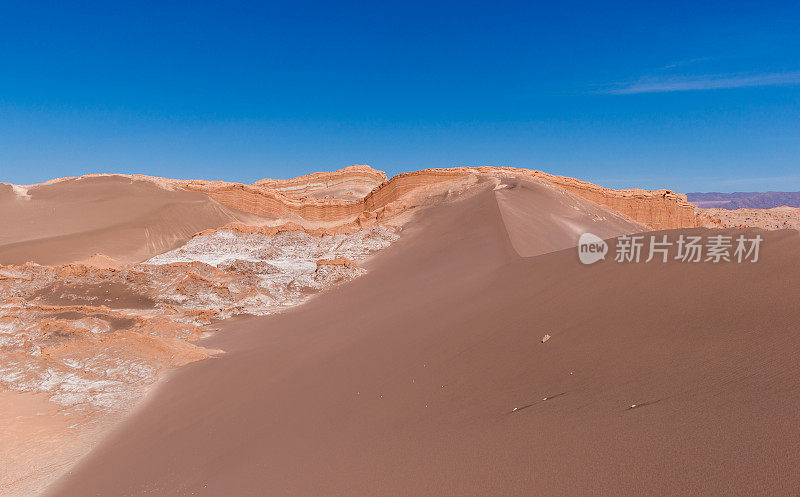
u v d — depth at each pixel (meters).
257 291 33.38
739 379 6.11
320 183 156.00
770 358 6.31
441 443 7.13
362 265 43.34
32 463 12.41
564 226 59.31
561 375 8.38
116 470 11.12
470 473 5.97
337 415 10.35
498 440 6.60
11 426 14.61
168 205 86.50
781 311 7.57
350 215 102.12
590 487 4.92
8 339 22.44
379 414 9.59
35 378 18.27
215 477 8.95
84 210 84.69
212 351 21.03
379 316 21.67
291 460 8.47
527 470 5.60
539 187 75.62
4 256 57.34
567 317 11.08
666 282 10.75
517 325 12.06
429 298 22.50
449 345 12.61
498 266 26.94
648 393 6.62
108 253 65.81
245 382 15.53
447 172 85.19
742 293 8.74
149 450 11.83
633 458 5.14
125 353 19.92
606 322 9.91
